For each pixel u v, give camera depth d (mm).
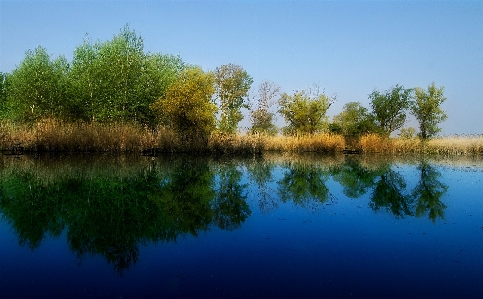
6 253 6004
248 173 16984
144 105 29781
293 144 32844
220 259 5871
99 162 19094
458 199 11383
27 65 30859
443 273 5461
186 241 6797
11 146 22734
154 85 31453
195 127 26359
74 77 32750
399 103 39219
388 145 34031
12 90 32844
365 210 9664
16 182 12719
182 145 25609
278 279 5129
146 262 5688
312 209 9703
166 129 26219
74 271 5309
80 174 14820
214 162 21406
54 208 9195
